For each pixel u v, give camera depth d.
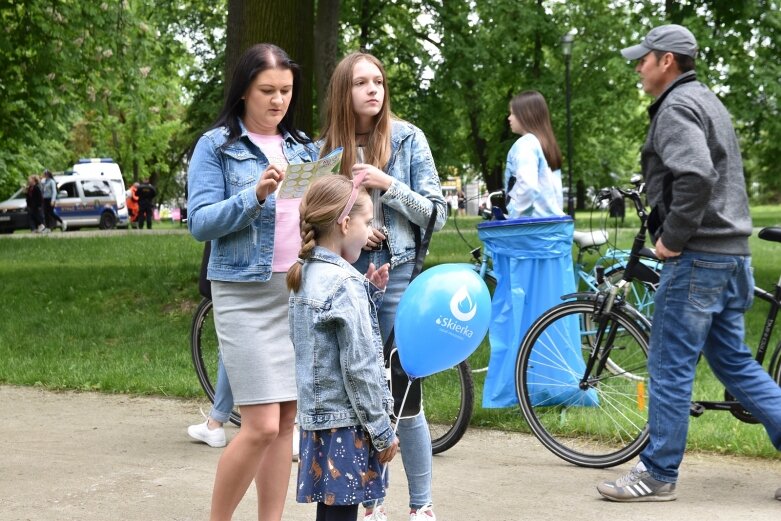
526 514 4.84
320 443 3.73
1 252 20.66
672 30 5.00
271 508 4.34
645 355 5.70
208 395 6.83
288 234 4.34
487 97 32.72
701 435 6.04
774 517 4.75
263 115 4.44
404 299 4.31
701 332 4.97
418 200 4.61
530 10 27.73
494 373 6.53
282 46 11.28
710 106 4.91
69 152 46.16
